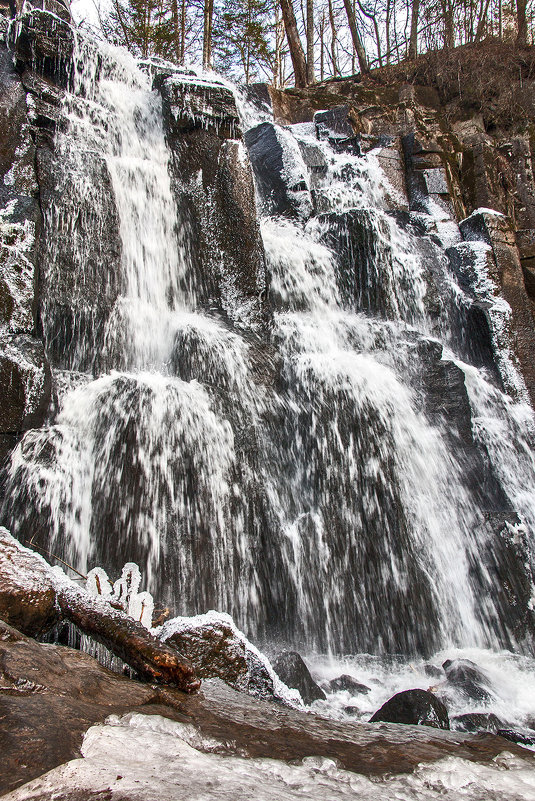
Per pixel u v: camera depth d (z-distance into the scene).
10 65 8.72
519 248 14.94
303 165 12.97
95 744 2.36
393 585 7.72
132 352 8.48
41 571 4.31
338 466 8.07
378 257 11.07
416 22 20.92
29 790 1.96
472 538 8.95
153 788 2.07
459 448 9.68
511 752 3.51
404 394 9.25
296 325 9.79
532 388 12.26
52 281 7.80
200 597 6.55
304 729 3.48
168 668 3.49
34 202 7.75
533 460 11.05
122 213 9.18
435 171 15.23
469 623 8.43
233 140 10.09
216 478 7.06
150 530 6.39
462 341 12.65
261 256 9.58
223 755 2.69
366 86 18.34
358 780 2.64
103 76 10.60
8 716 2.40
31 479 6.11
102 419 6.73
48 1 11.49
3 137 8.01
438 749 3.44
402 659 7.19
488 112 17.52
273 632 7.07
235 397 8.20
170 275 9.54
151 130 10.42
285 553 7.39
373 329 10.43
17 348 6.62
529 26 19.61
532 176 16.72
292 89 16.52
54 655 3.28
